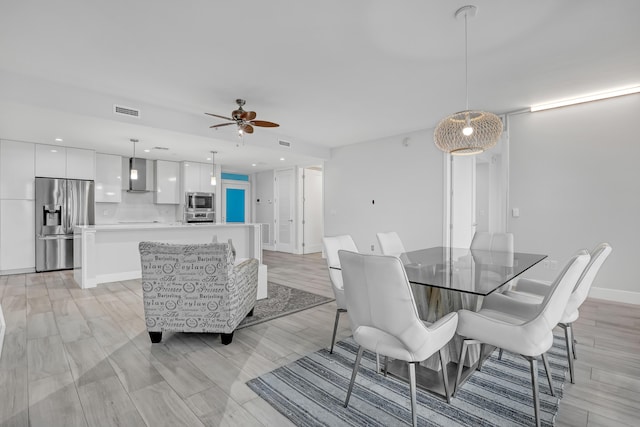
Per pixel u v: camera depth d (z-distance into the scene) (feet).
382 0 7.00
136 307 11.59
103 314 10.84
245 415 5.66
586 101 12.95
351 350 8.27
